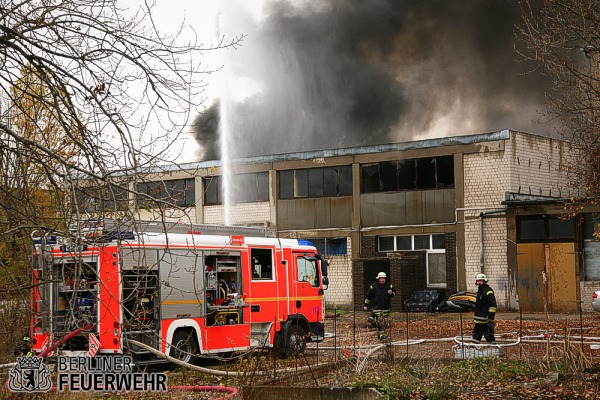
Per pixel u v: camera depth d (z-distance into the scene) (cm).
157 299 1441
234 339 1612
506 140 3297
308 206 3784
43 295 1183
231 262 1636
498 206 3297
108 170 734
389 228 3572
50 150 735
